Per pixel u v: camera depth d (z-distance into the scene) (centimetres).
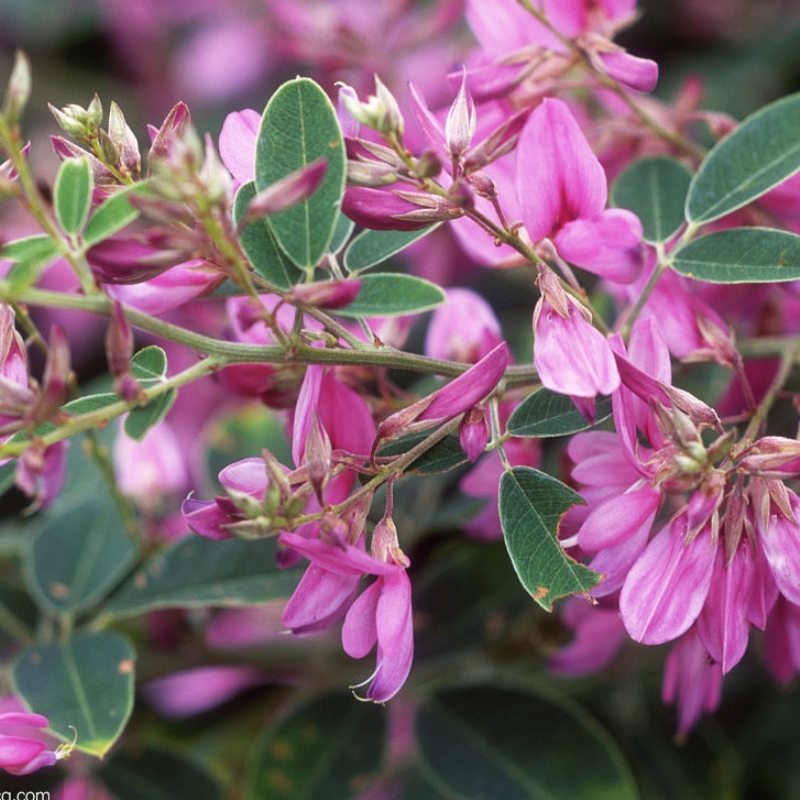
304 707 31
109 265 24
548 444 31
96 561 31
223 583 30
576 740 31
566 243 26
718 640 25
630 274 26
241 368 27
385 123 25
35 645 29
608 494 26
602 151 31
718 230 28
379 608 25
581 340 25
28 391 24
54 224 24
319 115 25
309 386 25
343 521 25
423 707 31
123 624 32
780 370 28
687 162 31
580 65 29
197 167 24
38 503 28
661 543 25
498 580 32
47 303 24
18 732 31
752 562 25
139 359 26
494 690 31
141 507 32
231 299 27
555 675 32
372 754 31
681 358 28
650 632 25
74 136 26
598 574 25
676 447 25
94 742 27
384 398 28
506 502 25
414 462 26
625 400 25
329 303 25
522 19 30
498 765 30
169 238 24
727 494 25
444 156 26
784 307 31
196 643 32
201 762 32
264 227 26
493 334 29
